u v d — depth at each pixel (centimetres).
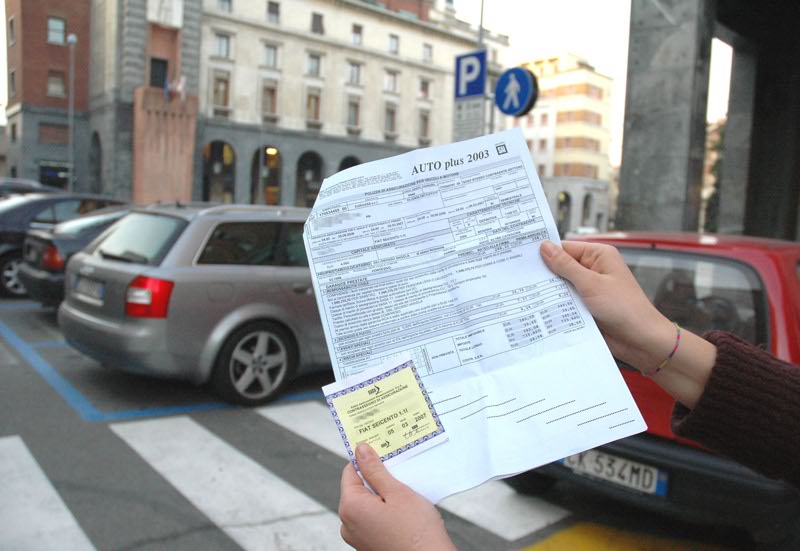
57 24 3434
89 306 478
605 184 6581
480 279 82
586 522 310
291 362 498
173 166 3288
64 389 497
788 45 1261
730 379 83
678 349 85
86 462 357
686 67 765
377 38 4091
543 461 75
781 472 83
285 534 286
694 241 304
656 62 784
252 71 3603
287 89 3738
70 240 732
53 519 290
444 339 79
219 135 3519
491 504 329
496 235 83
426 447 76
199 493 325
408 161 85
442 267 82
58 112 3484
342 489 75
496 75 4856
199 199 3462
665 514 257
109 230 529
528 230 84
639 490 263
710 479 243
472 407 77
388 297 80
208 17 3419
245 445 396
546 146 6462
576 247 90
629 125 809
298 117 3797
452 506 326
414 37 4266
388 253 82
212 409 465
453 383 78
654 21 784
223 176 3822
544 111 6462
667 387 88
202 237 465
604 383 78
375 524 70
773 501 232
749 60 1267
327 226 82
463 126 815
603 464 276
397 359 78
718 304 277
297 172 4088
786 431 81
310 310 505
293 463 371
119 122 3206
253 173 3875
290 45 3722
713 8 788
